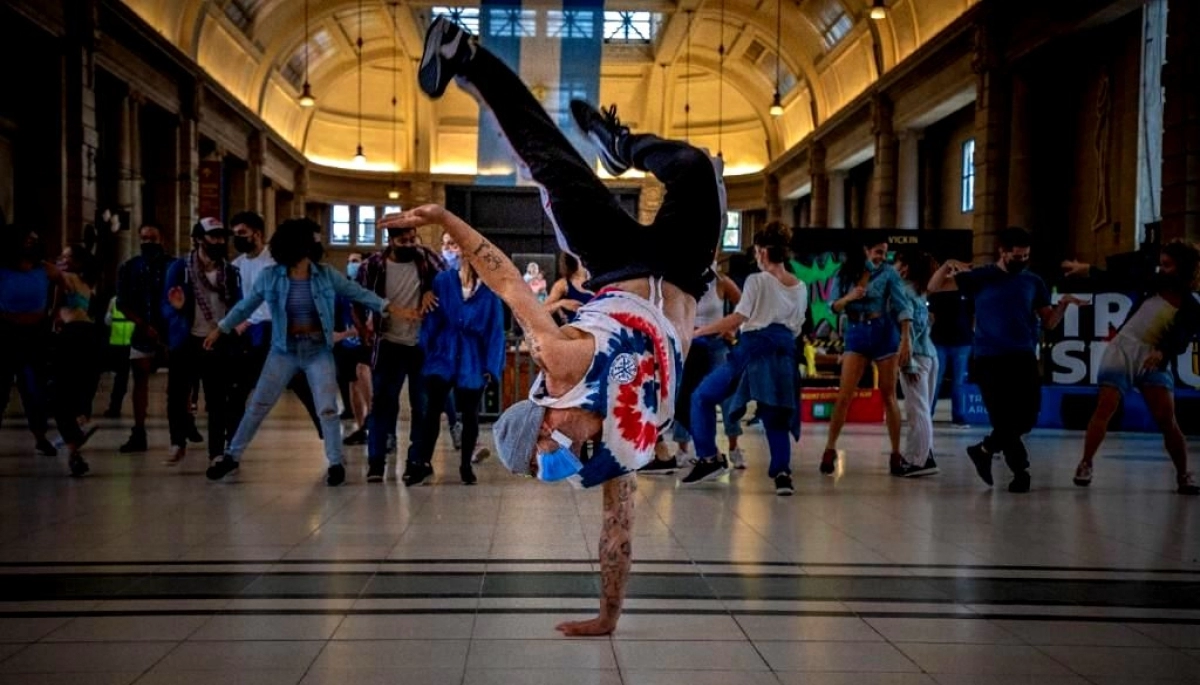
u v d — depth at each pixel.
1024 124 19.36
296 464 7.95
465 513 5.81
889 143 26.73
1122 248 17.11
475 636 3.38
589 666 3.08
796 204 39.78
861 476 7.69
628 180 26.34
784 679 2.99
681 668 3.08
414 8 31.91
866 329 7.63
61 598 3.81
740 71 38.88
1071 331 12.04
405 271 7.15
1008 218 19.72
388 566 4.40
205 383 7.39
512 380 11.11
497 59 3.16
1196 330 7.00
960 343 12.30
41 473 7.23
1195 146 13.90
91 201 19.80
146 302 8.41
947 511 6.10
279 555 4.61
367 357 9.16
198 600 3.80
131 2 22.33
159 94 24.00
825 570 4.42
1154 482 7.52
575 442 3.01
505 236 11.91
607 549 3.39
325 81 38.69
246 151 31.80
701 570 4.39
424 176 41.44
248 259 8.62
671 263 3.16
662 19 34.91
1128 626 3.60
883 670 3.09
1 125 18.12
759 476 7.62
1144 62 16.42
